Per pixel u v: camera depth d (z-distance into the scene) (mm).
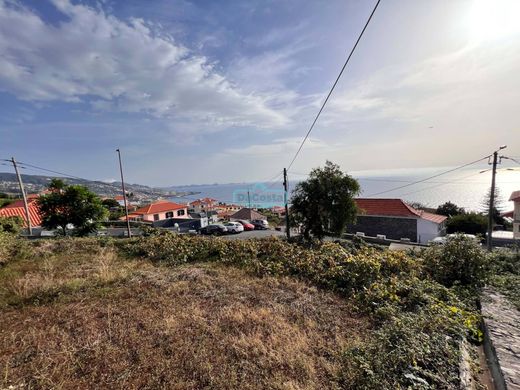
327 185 11086
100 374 2957
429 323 3391
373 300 4863
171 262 8172
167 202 38781
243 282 6141
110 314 4445
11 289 5629
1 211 23500
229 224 22172
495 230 24500
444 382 2557
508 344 3225
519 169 13562
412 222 19656
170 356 3270
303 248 8625
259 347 3426
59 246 9859
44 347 3479
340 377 2859
